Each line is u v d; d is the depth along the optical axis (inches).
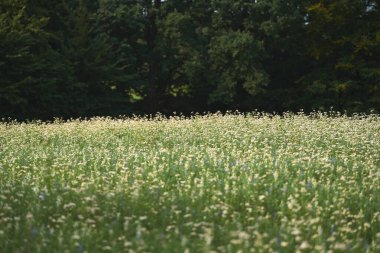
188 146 528.1
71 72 1221.7
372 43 1246.9
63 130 701.9
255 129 650.2
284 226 255.3
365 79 1293.1
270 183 350.0
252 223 271.3
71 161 440.8
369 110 1229.1
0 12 1200.8
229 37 1274.6
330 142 551.5
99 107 1285.7
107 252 233.8
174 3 1390.3
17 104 1142.3
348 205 311.1
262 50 1279.5
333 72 1322.6
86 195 313.3
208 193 331.6
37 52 1203.2
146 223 274.7
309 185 335.3
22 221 270.4
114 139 626.8
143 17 1405.0
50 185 359.6
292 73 1455.5
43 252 227.3
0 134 674.2
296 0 1352.1
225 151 509.7
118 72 1309.1
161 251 222.8
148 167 415.2
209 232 230.2
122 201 301.1
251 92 1274.6
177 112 1488.7
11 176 394.3
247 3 1299.2
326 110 1286.9
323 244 226.1
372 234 271.0
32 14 1243.8
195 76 1353.3
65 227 256.4
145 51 1434.5
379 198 331.6
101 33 1331.2
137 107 1465.3
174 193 326.6
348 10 1274.6
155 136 633.6
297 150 515.8
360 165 426.3
